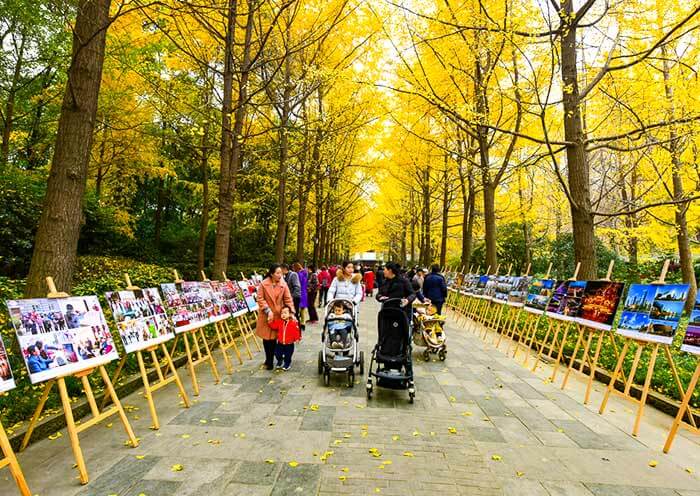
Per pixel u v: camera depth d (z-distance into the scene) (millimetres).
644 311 4469
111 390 3424
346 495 2760
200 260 13711
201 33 9125
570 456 3488
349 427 4012
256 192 21266
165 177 16953
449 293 17891
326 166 15023
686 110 8516
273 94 10766
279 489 2820
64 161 4773
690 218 11727
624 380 5430
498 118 11484
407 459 3340
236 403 4680
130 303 4102
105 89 11852
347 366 5430
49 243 4656
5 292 7660
